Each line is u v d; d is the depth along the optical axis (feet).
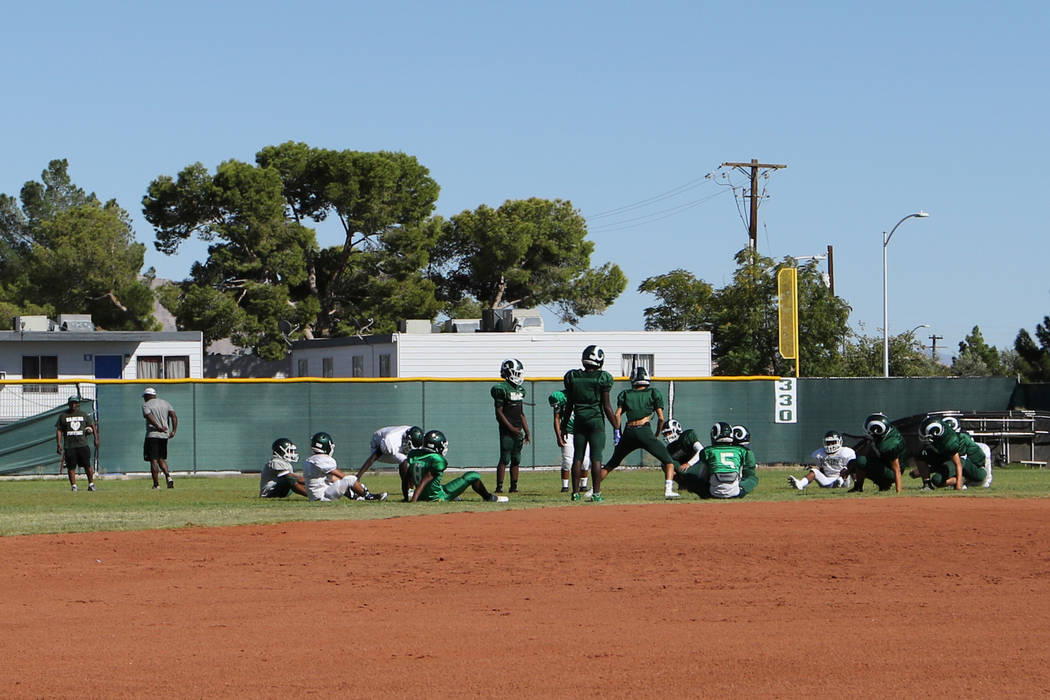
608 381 96.12
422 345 223.92
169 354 256.73
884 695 35.99
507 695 36.17
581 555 64.13
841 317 289.33
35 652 42.39
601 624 46.78
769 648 42.19
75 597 53.21
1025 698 35.65
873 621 46.96
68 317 255.50
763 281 284.61
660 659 40.65
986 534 71.20
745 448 100.37
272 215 326.24
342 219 338.34
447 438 159.74
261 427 154.71
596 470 95.86
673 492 97.76
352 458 156.87
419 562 62.34
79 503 104.32
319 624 47.14
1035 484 123.34
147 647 43.06
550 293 388.57
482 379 161.07
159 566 61.52
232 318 315.58
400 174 339.57
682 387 169.89
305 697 36.14
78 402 126.93
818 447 174.19
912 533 71.72
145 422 150.41
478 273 380.99
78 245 355.77
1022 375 322.96
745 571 59.06
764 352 286.66
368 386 157.58
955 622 46.62
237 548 67.46
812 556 63.46
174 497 113.50
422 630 45.80
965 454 111.96
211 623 47.44
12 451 147.54
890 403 177.99
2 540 70.85
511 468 117.91
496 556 64.03
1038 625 46.01
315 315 334.03
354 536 71.87
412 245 342.23
